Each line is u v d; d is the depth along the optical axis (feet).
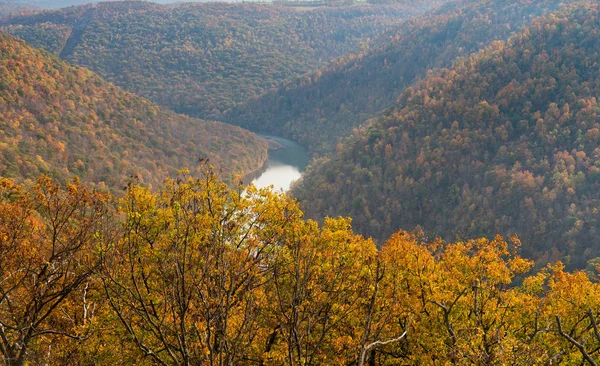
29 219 42.96
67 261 39.73
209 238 32.40
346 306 40.68
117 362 38.24
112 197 40.34
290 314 30.09
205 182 37.50
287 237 37.65
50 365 41.47
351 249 44.88
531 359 35.06
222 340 26.91
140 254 35.60
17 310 42.50
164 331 29.99
